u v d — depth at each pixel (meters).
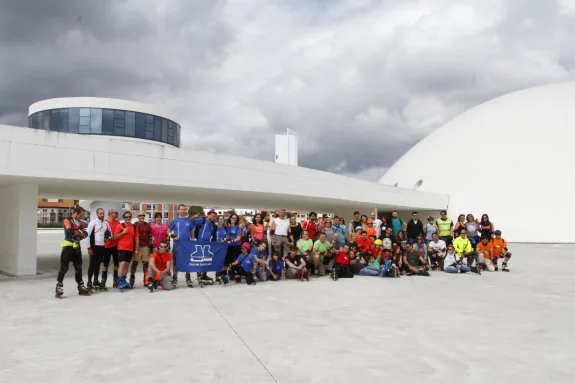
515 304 8.15
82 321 6.78
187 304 8.17
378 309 7.68
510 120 34.03
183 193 17.20
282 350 5.26
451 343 5.56
